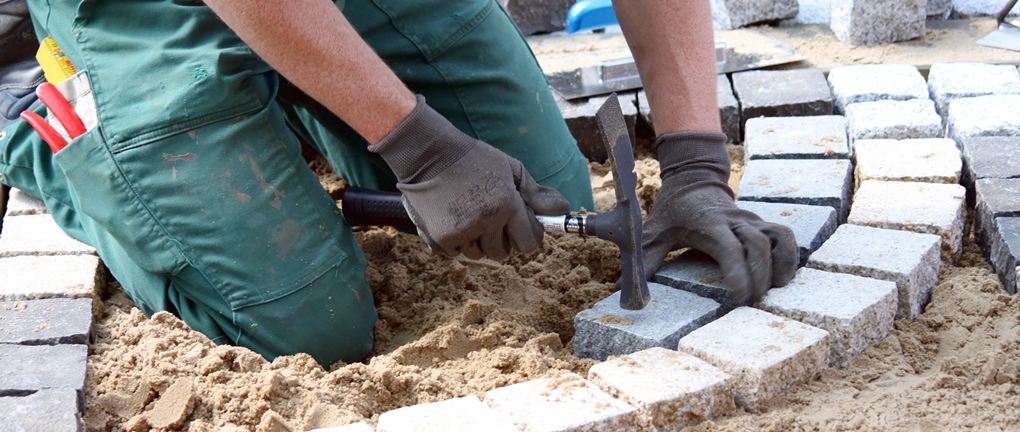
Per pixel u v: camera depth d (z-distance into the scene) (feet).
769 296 6.18
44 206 8.42
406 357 6.22
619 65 11.43
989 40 11.89
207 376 5.56
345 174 9.39
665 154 6.89
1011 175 7.57
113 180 6.32
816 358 5.58
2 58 8.38
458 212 5.92
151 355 5.74
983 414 4.99
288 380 5.47
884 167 8.13
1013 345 5.64
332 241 6.67
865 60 11.73
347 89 5.42
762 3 13.58
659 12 6.60
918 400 5.18
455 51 7.91
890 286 6.14
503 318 6.84
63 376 5.43
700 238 6.37
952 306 6.39
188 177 6.28
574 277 7.60
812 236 7.04
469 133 8.24
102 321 6.75
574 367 6.08
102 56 6.48
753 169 8.68
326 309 6.56
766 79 11.13
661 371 5.32
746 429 5.01
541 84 8.52
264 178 6.44
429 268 7.82
